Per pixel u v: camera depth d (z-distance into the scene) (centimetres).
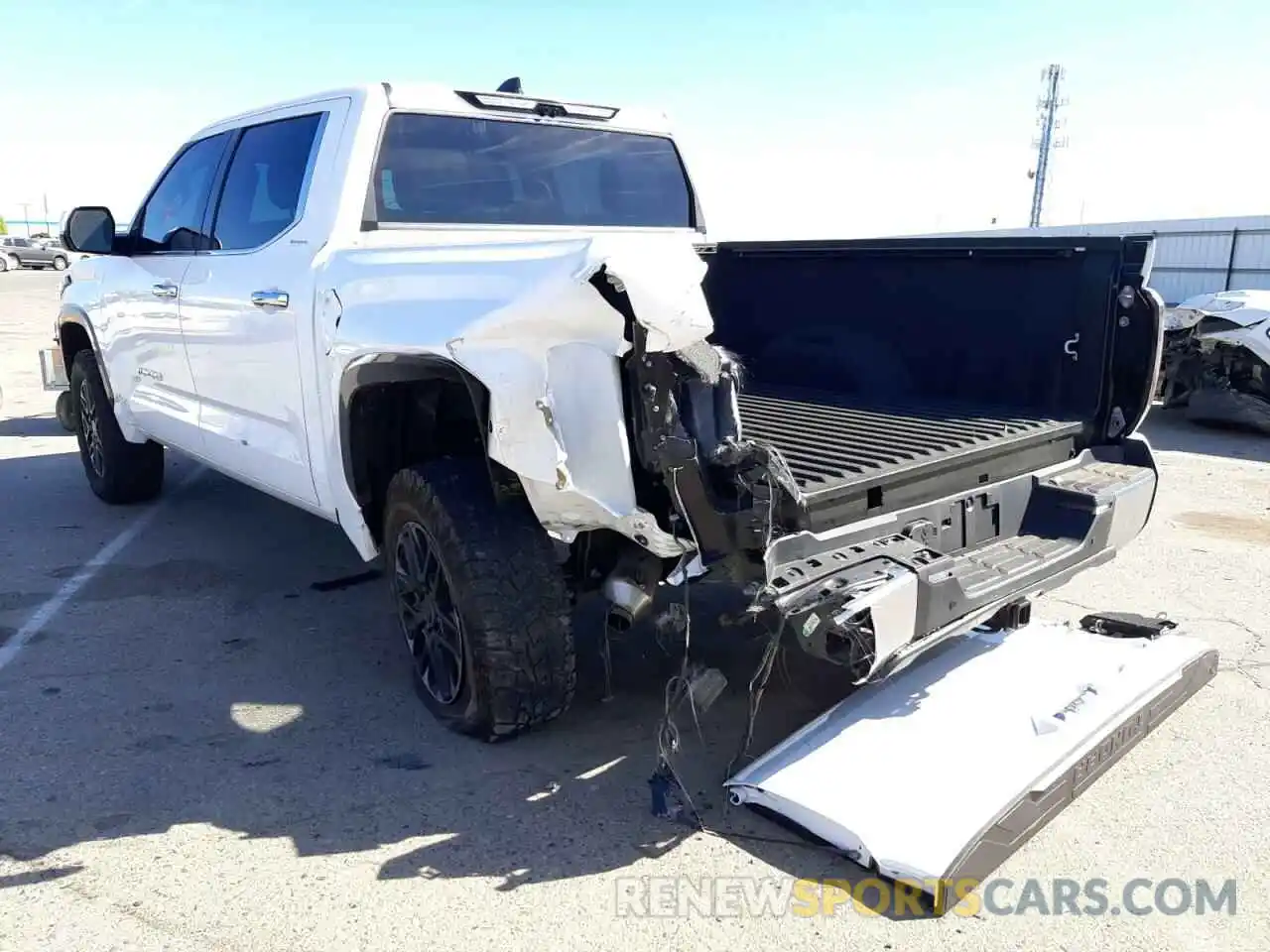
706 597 480
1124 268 378
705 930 249
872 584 264
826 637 266
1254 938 247
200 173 483
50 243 4834
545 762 329
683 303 258
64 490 693
